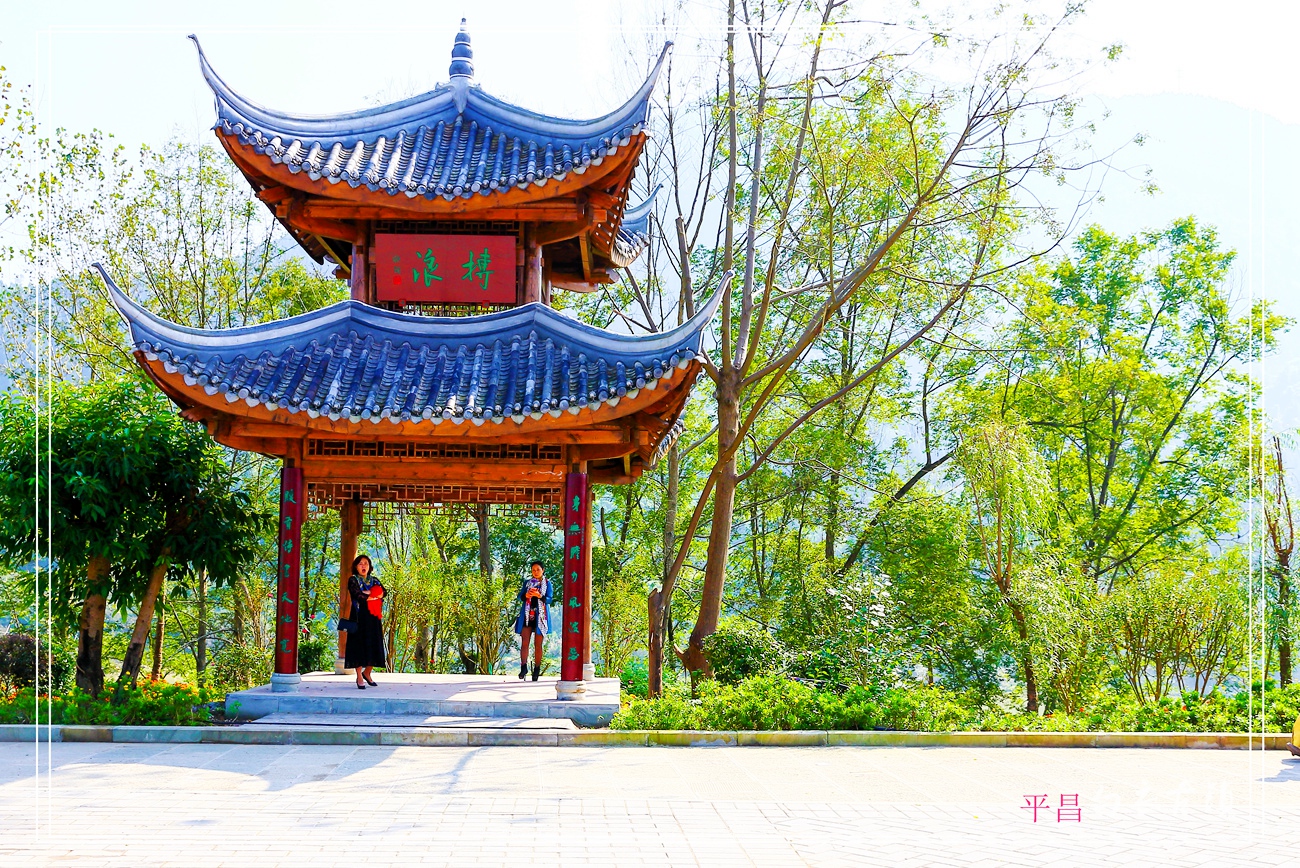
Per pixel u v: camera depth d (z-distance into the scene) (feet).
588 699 40.34
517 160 44.14
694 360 36.11
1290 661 56.08
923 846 21.33
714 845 21.08
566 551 41.09
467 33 48.44
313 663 64.08
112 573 44.98
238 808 24.14
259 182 43.55
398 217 44.06
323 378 38.75
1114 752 35.78
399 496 49.26
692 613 83.56
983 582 56.49
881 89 51.06
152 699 39.65
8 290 65.46
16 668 49.65
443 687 44.37
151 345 35.65
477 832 21.97
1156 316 97.96
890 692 42.16
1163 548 94.53
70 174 65.92
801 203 75.20
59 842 20.71
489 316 41.39
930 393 88.99
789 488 78.18
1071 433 93.30
